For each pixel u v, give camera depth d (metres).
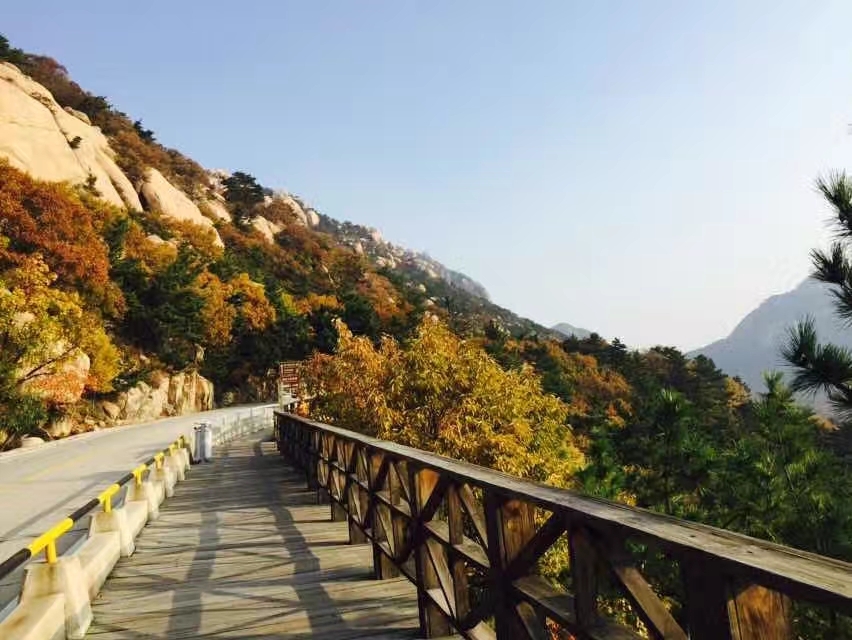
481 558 3.16
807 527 9.80
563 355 91.44
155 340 48.56
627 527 1.80
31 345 28.19
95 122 96.62
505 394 13.36
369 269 121.56
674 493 15.92
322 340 63.81
